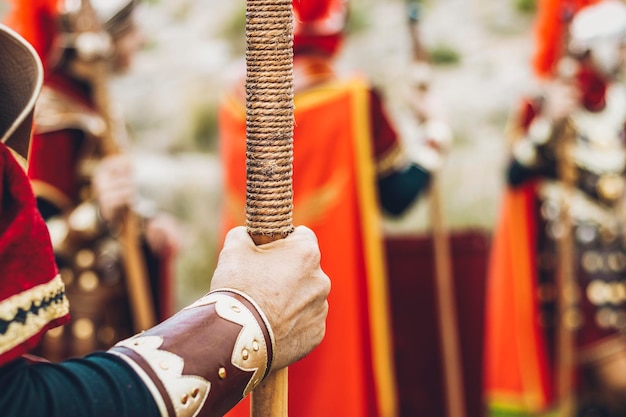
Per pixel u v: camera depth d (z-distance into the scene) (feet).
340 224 10.47
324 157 10.50
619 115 12.38
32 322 3.57
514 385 13.42
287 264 4.13
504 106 21.85
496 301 13.51
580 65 12.19
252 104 4.13
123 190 9.54
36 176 9.36
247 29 4.12
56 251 9.53
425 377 11.55
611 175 12.25
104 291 9.63
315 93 10.50
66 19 9.45
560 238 12.34
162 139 22.09
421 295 11.51
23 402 3.44
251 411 4.26
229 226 10.93
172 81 23.20
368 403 10.54
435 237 11.40
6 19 9.53
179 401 3.67
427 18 24.38
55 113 9.41
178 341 3.79
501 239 13.43
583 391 12.49
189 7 25.26
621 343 12.21
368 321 10.55
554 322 13.10
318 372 10.41
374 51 23.63
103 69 9.53
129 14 9.89
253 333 3.93
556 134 12.20
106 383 3.59
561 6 12.22
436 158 11.30
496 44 23.72
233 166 10.91
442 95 22.24
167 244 10.83
